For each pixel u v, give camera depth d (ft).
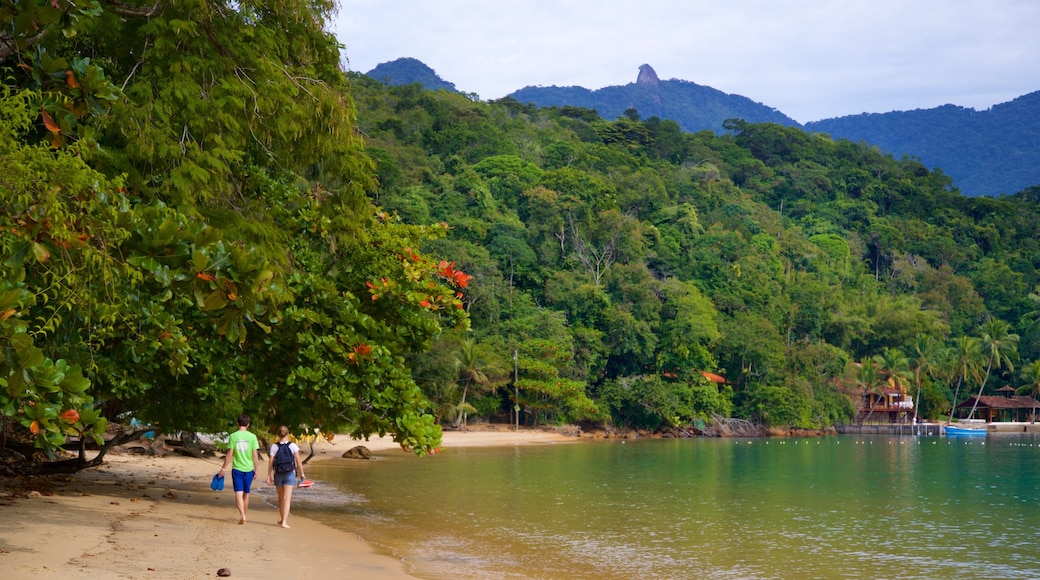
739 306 351.05
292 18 47.29
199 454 104.06
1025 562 58.95
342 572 39.32
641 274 324.80
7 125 22.75
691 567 53.21
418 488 94.89
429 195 342.03
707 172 488.02
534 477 115.14
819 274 422.82
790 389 307.78
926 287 439.22
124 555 35.42
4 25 24.08
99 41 40.83
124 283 29.71
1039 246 502.79
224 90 41.73
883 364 349.20
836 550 62.03
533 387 259.60
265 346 48.65
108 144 40.57
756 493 101.45
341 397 48.85
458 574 45.01
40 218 21.99
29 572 29.25
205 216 43.83
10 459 61.00
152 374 51.65
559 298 307.37
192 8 40.09
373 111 427.33
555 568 49.98
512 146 428.97
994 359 366.22
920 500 97.71
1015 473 138.62
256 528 50.31
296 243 54.24
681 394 287.69
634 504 86.02
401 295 53.78
